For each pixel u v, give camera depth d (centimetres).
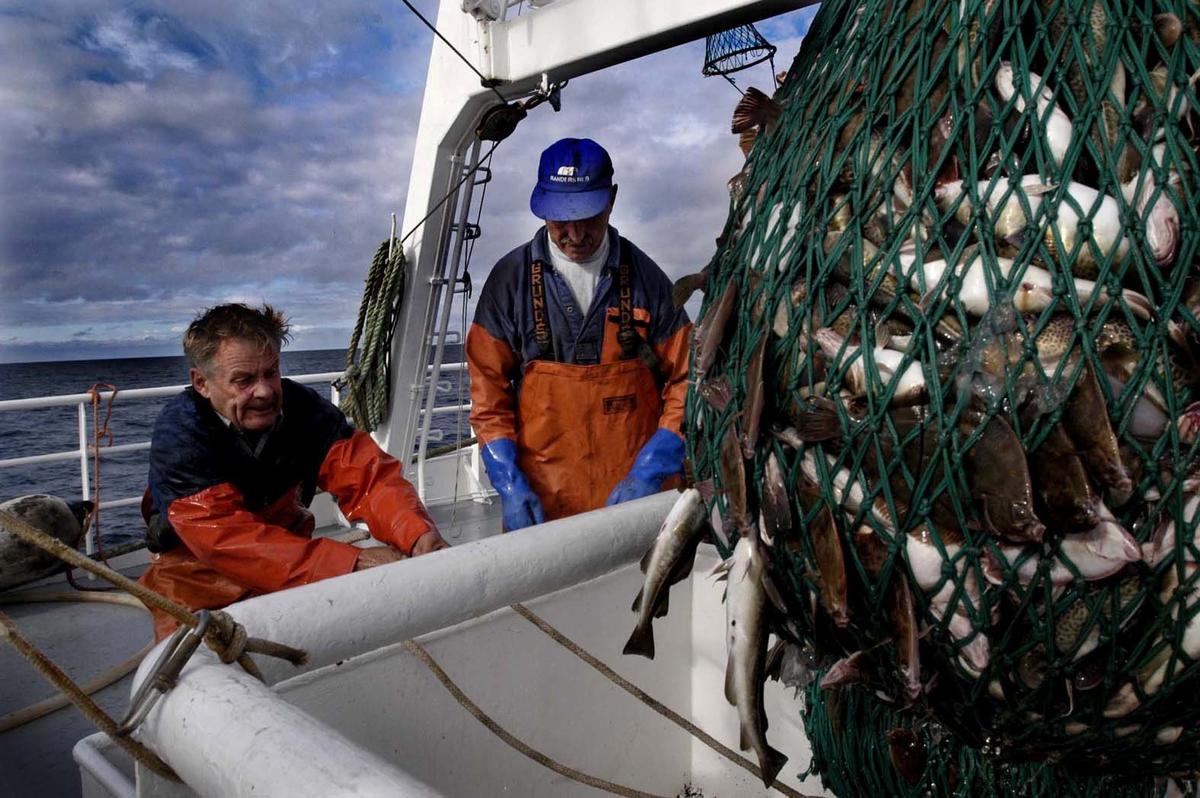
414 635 187
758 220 139
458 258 494
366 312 505
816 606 130
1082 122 112
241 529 256
